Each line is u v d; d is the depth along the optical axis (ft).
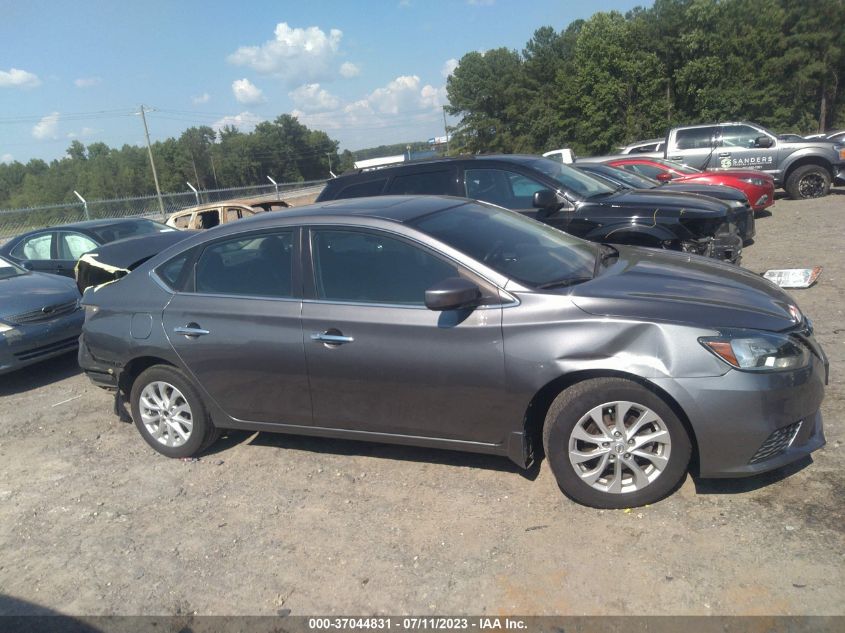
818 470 11.54
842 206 41.32
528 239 13.65
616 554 10.12
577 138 171.63
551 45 234.58
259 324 13.30
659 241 21.57
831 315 19.88
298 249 13.29
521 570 10.06
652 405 10.61
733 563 9.58
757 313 10.84
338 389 12.81
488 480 12.77
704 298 11.22
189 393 14.49
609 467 11.18
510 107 238.48
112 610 10.31
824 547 9.64
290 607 9.91
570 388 11.09
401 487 12.91
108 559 11.68
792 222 37.73
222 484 13.91
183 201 84.02
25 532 12.91
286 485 13.55
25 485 14.90
